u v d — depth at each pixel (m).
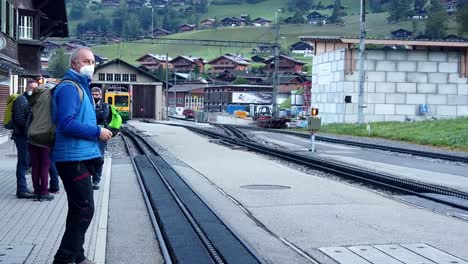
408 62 55.41
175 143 32.59
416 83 55.53
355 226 9.86
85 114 6.48
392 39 55.44
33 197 11.94
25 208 10.83
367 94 55.12
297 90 97.75
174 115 114.75
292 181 16.20
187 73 148.25
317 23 181.25
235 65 148.25
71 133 6.27
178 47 190.38
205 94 124.25
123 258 7.71
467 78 55.72
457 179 18.14
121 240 8.73
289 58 125.69
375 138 40.94
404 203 12.61
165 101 88.31
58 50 95.62
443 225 10.00
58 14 37.25
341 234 9.23
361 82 47.47
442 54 55.53
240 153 26.36
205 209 11.27
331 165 20.73
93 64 6.63
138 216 10.59
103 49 183.62
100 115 11.83
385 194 14.33
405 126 44.25
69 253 6.56
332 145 33.94
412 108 55.53
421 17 155.25
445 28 115.12
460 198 13.31
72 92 6.35
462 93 55.81
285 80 109.12
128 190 13.86
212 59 162.25
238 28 194.62
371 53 55.06
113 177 16.42
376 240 8.79
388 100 55.34
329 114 58.59
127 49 187.25
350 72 55.06
